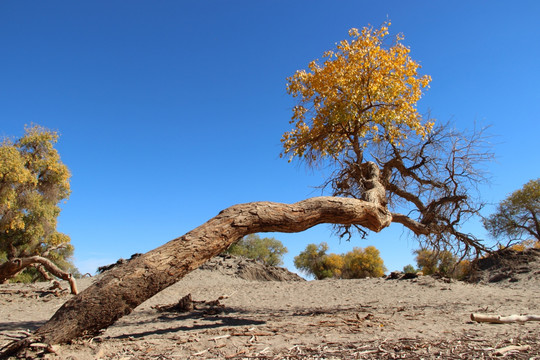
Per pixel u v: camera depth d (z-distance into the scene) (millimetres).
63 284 18734
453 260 12453
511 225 28578
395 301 13836
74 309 5223
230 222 6461
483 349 4344
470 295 14891
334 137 11984
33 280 33969
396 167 11883
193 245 6027
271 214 6844
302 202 7355
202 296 17391
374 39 11219
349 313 9805
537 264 24125
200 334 6031
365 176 10906
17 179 29922
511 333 5496
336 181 11469
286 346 4848
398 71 11125
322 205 7453
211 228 6316
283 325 6977
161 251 5895
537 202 30312
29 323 9656
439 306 11398
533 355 4020
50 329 5078
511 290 16734
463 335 5441
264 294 17812
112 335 6820
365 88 11102
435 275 19609
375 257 52500
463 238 11477
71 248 35625
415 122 11258
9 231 31531
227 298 16734
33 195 32062
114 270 5664
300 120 12297
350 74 11039
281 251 56469
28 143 33625
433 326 6539
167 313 11758
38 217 32812
